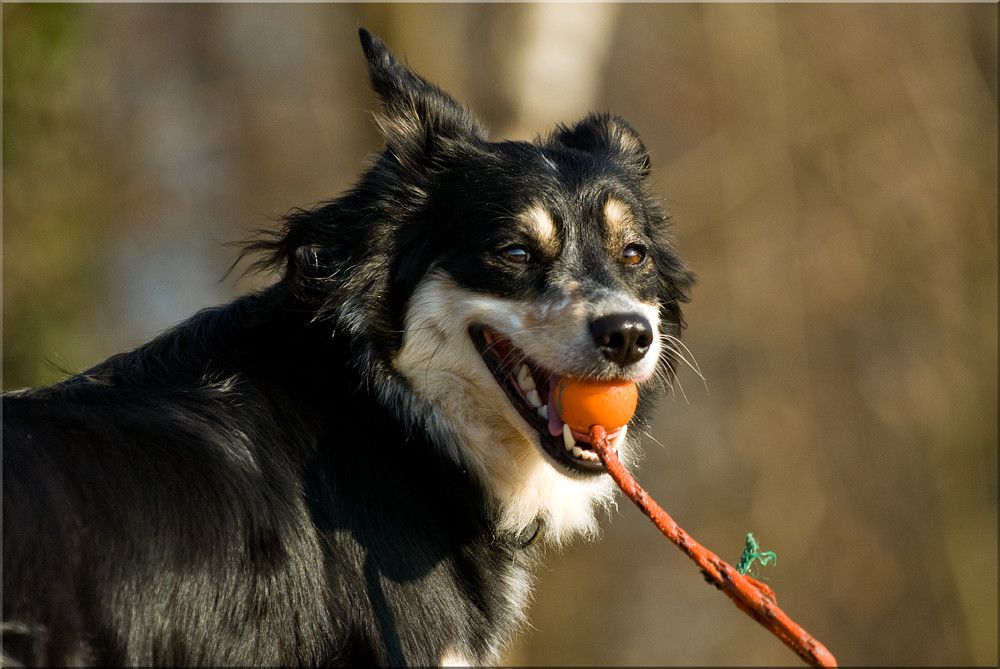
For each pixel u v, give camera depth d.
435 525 5.97
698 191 23.00
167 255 22.14
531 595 7.40
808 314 23.12
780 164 22.55
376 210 6.21
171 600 5.01
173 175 23.34
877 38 23.31
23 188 15.38
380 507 5.78
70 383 5.75
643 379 5.93
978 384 22.14
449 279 6.14
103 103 20.91
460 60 15.08
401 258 6.17
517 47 14.08
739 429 22.56
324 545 5.55
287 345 6.09
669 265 7.01
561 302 5.92
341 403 6.00
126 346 17.81
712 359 23.30
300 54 24.83
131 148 22.70
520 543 6.46
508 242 6.07
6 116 15.09
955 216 22.66
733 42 22.41
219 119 24.36
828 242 23.00
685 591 21.34
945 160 22.50
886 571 21.61
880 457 22.34
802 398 22.50
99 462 5.09
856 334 23.11
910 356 22.66
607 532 21.59
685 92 26.06
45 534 4.79
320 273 6.09
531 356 5.88
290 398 5.86
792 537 21.52
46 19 15.60
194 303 21.31
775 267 22.75
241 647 5.18
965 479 21.67
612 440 5.83
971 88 22.80
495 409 6.23
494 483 6.32
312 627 5.40
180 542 5.09
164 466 5.22
